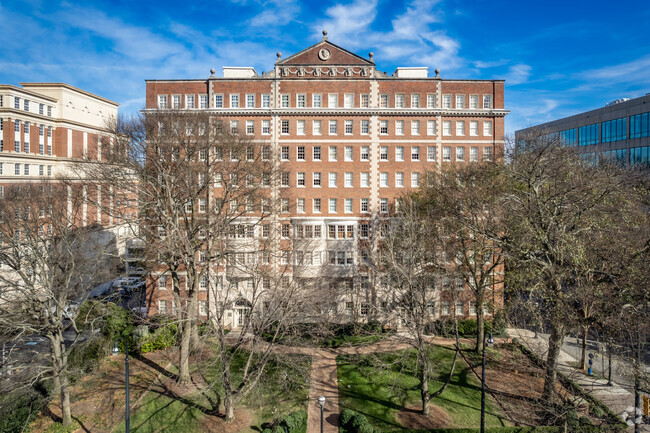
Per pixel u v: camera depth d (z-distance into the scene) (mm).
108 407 30281
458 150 53156
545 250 27141
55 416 29203
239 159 38531
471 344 43250
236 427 28109
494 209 34938
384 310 38969
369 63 52781
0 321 26078
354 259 51625
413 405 31062
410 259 30984
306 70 52750
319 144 52750
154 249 35312
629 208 29250
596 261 27109
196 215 43031
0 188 59031
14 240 29219
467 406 30797
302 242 43625
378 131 52969
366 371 36656
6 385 27281
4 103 64375
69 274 31719
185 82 52906
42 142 69875
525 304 27984
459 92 53219
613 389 32469
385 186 52875
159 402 30906
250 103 52969
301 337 36438
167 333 40750
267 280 41250
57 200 38125
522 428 26812
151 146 36125
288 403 31359
